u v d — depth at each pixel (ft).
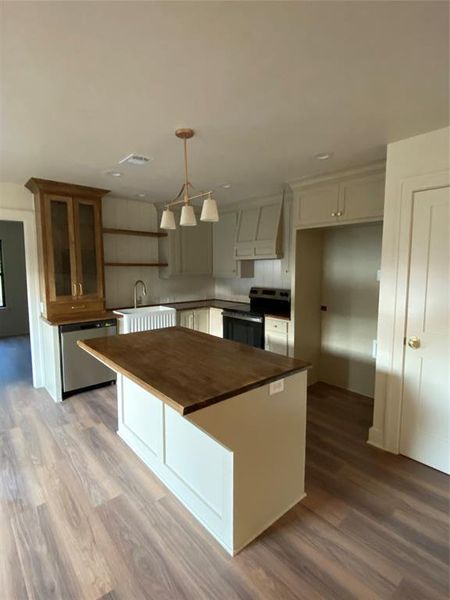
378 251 11.43
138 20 3.86
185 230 16.01
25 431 9.54
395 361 8.30
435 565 5.31
